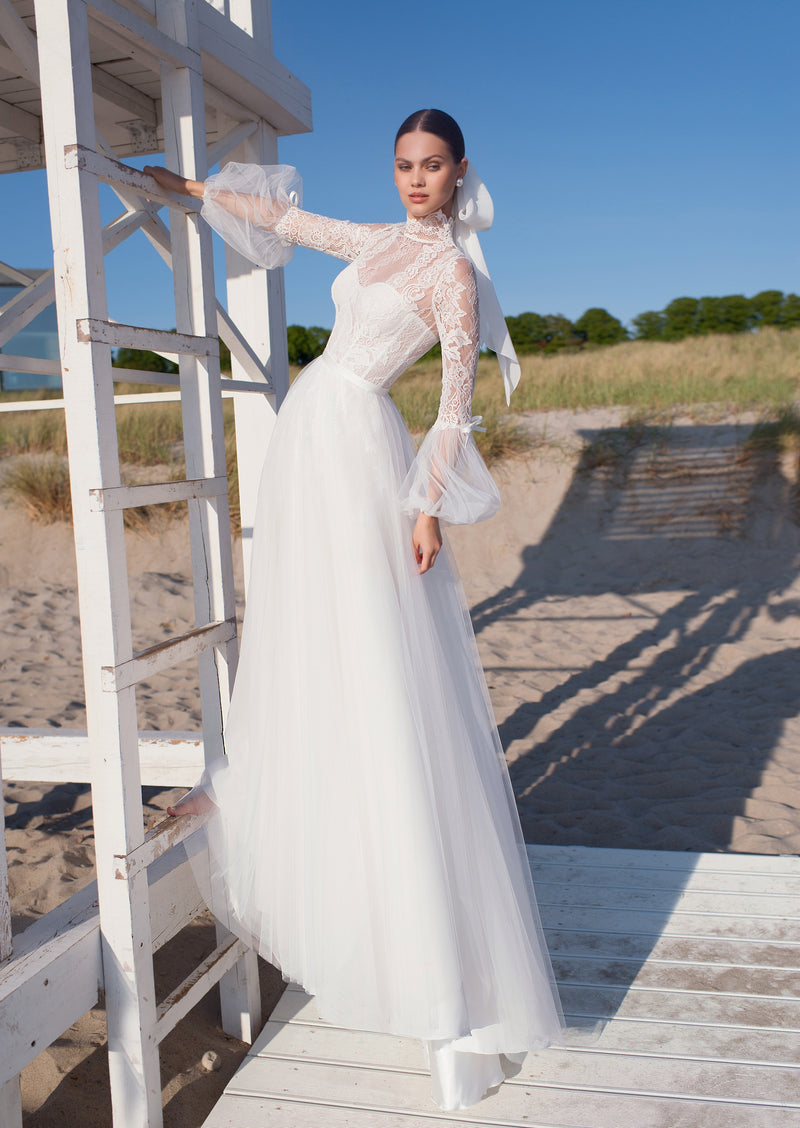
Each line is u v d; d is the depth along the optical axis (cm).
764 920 276
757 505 877
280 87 323
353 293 204
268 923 209
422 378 1158
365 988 189
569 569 845
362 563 193
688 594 766
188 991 212
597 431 1005
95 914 201
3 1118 186
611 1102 202
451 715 200
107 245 284
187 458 227
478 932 195
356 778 190
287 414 211
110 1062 198
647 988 243
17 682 596
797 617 688
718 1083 206
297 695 200
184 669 627
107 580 181
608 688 563
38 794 434
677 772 433
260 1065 220
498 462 973
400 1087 210
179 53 215
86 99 178
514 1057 218
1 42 291
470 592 816
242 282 343
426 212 198
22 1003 172
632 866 314
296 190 225
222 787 219
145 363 1286
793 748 453
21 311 271
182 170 223
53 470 939
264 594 210
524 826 381
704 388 1052
